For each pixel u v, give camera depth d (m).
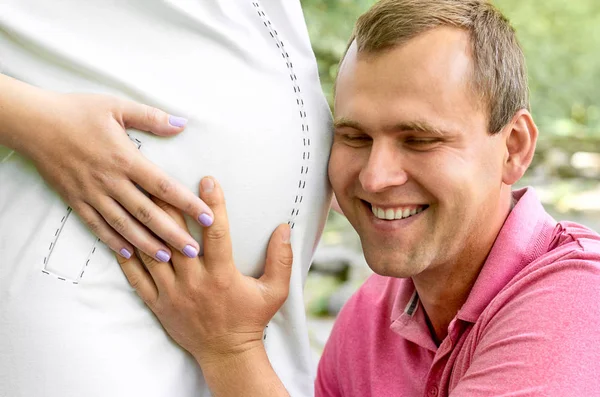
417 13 1.13
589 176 6.49
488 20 1.19
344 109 1.17
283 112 1.16
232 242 1.15
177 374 1.17
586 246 1.19
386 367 1.41
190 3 1.13
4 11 1.06
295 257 1.22
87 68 1.07
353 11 5.51
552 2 7.89
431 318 1.35
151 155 1.07
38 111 1.03
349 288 3.82
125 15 1.10
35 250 1.05
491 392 1.08
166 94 1.08
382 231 1.19
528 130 1.24
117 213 1.06
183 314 1.12
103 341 1.08
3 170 1.07
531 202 1.31
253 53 1.15
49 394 1.05
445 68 1.12
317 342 3.20
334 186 1.23
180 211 1.08
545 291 1.13
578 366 1.04
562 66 7.79
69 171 1.04
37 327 1.04
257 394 1.15
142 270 1.11
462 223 1.18
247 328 1.15
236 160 1.11
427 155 1.13
